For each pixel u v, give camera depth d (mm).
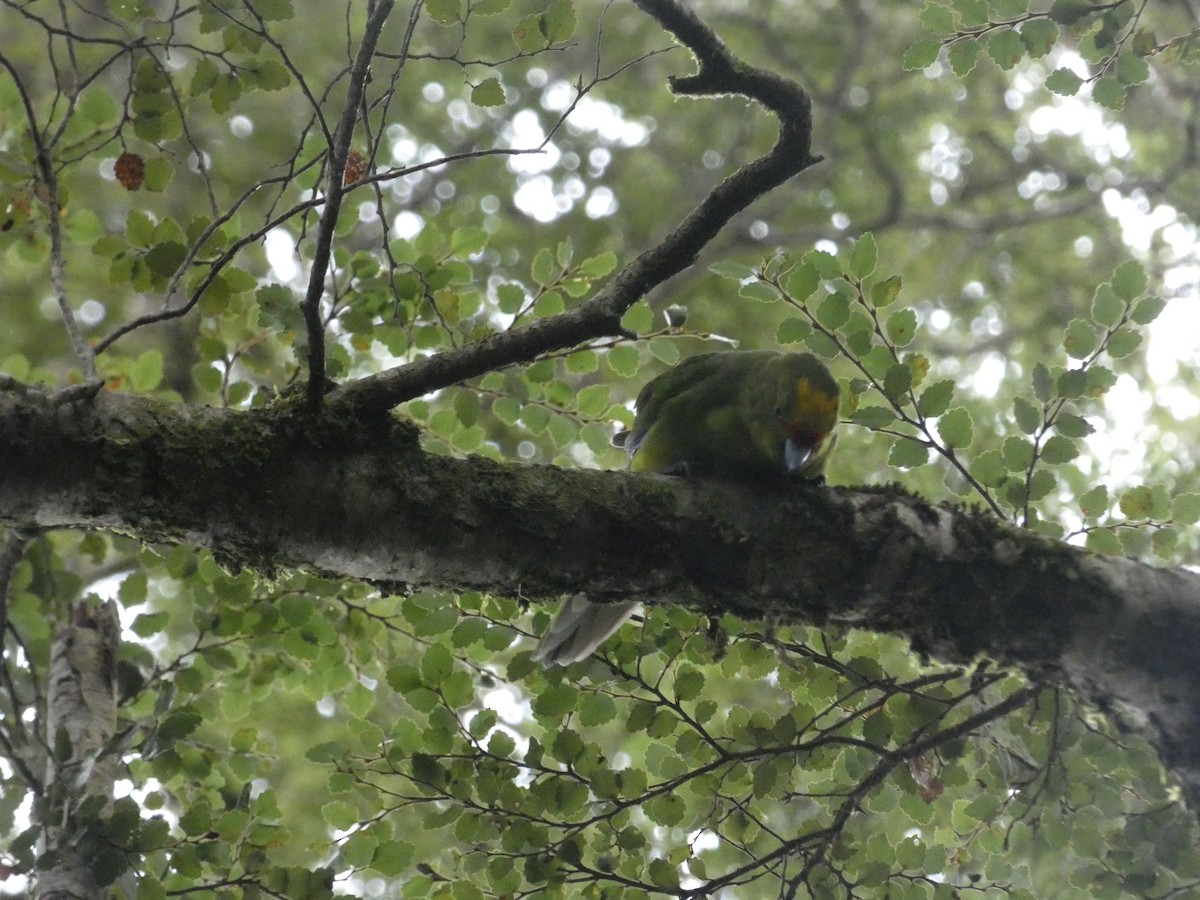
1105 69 7586
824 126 24906
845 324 7863
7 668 8633
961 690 8297
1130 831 7922
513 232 23266
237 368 10711
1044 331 23547
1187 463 12727
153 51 7871
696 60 6918
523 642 9734
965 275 25172
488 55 22594
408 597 7965
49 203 7215
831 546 7285
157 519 6203
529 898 7777
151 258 7574
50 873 7051
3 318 19953
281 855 9078
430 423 8969
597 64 6832
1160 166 22844
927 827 9023
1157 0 20203
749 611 7383
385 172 6285
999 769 8141
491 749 7633
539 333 6828
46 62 18172
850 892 7699
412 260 8719
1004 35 7570
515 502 6766
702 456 9859
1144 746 8000
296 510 6359
